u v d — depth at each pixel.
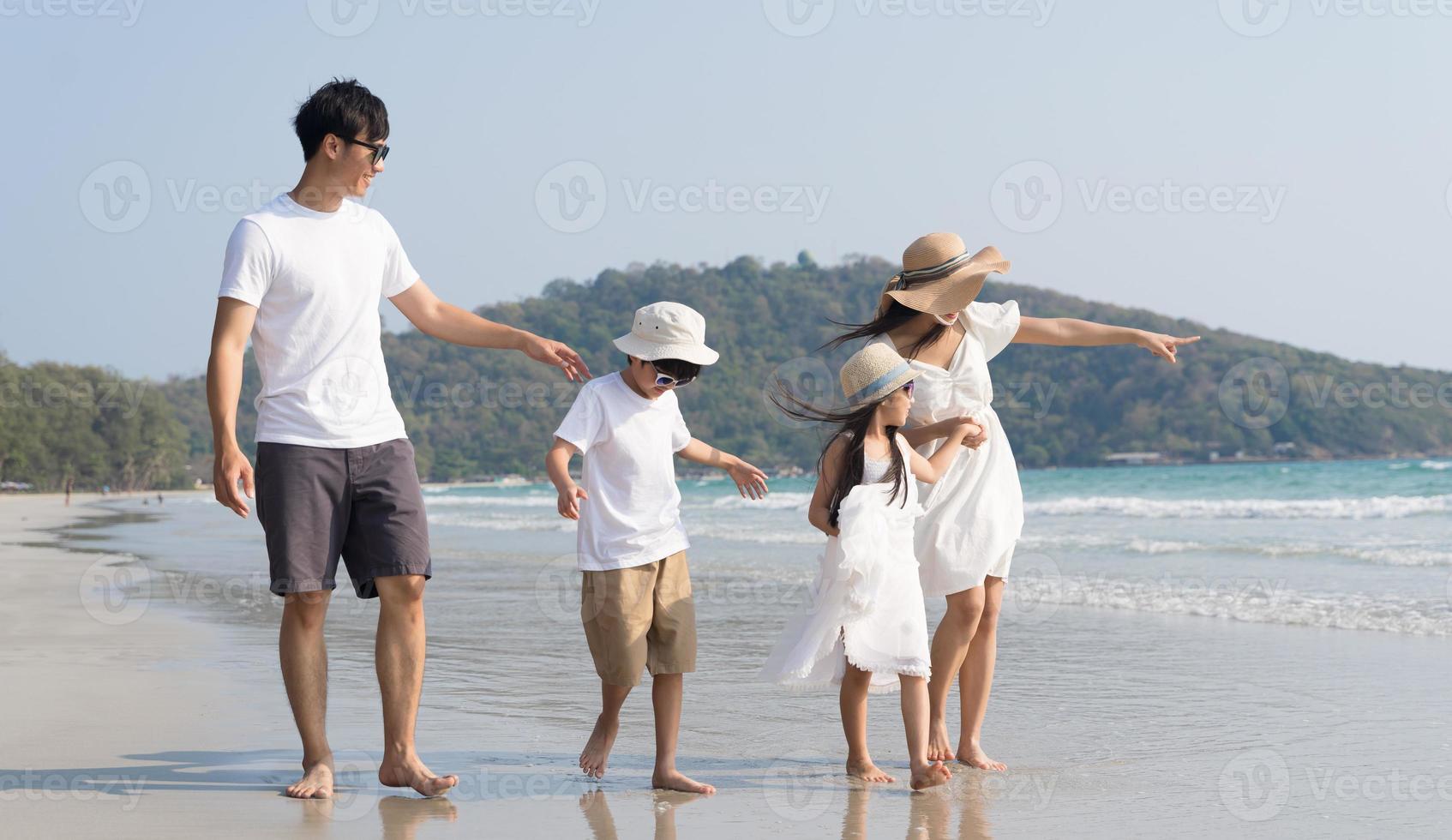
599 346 81.25
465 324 4.86
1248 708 6.18
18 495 125.44
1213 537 20.77
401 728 4.40
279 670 7.47
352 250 4.42
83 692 6.66
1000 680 7.17
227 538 29.28
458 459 82.12
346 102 4.34
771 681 4.71
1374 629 9.05
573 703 6.45
